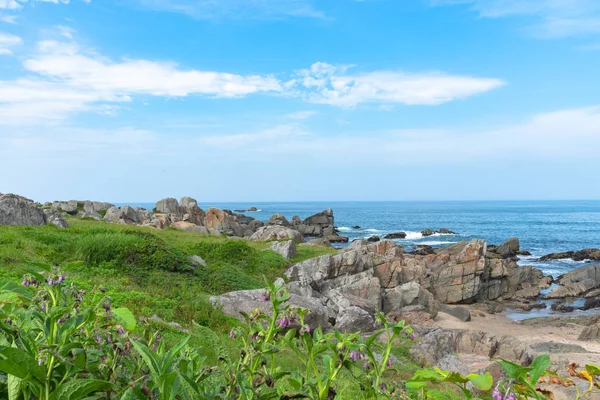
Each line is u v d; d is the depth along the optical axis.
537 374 1.62
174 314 14.72
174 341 9.11
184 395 1.62
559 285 47.84
